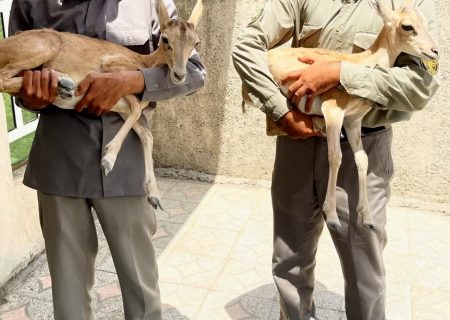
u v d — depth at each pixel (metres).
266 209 4.57
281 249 2.78
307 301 2.89
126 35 2.36
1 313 3.31
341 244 2.57
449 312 3.39
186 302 3.42
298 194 2.65
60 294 2.54
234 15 4.62
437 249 4.05
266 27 2.54
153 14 2.43
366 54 2.35
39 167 2.45
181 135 5.02
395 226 4.36
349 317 2.69
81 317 2.60
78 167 2.38
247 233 4.20
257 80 2.46
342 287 3.58
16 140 3.86
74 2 2.36
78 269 2.54
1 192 3.45
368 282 2.60
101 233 4.18
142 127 2.37
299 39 2.57
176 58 2.09
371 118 2.46
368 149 2.50
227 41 4.68
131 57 2.26
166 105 4.97
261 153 4.91
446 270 3.80
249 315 3.31
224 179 5.03
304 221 2.70
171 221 4.35
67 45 2.13
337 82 2.27
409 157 4.57
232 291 3.53
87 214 2.49
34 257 3.82
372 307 2.64
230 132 4.91
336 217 2.40
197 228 4.26
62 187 2.40
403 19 2.21
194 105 4.91
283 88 2.43
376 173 2.54
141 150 2.45
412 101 2.31
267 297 3.47
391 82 2.27
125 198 2.45
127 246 2.52
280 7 2.56
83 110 2.34
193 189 4.89
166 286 3.56
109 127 2.35
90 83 2.13
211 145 4.99
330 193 2.38
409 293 3.55
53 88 2.07
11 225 3.56
